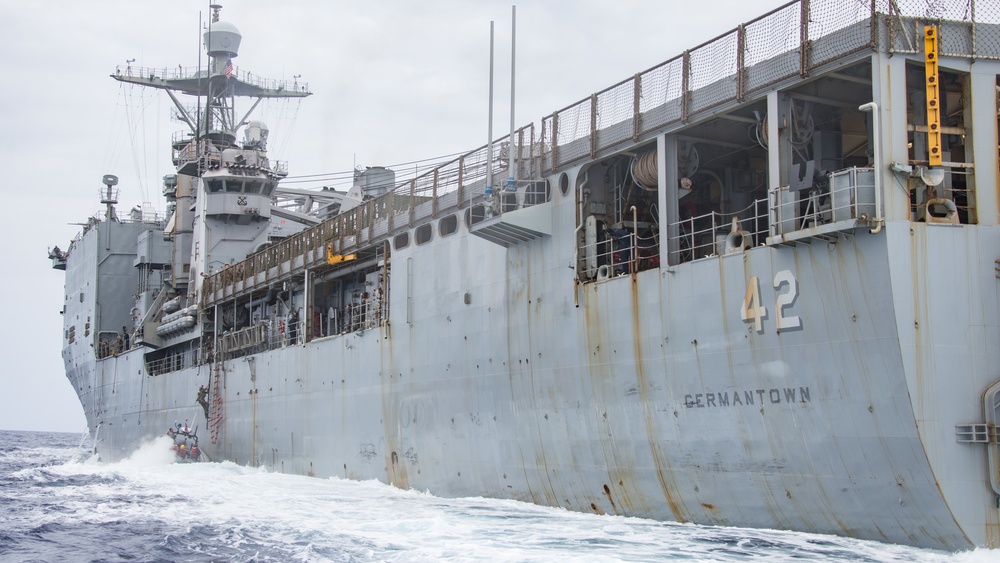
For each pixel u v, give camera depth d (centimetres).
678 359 2336
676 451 2361
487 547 2092
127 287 6938
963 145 2103
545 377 2775
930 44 1952
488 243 3045
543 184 2858
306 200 6375
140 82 6719
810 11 2067
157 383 5881
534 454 2823
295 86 7150
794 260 2048
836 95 2194
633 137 2506
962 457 1880
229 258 5731
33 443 14450
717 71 2288
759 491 2180
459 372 3155
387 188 5234
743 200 2775
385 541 2220
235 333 5016
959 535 1875
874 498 1967
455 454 3164
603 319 2566
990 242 1941
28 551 2261
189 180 6288
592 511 2627
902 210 1908
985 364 1908
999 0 2022
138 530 2550
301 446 4206
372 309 3875
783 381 2086
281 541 2286
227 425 4959
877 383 1909
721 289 2223
